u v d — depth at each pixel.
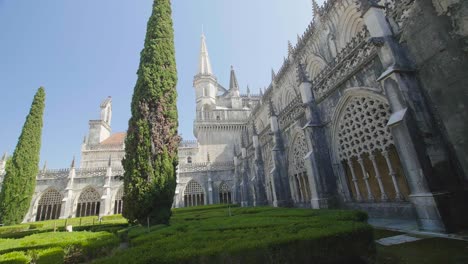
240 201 41.69
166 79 18.03
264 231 6.84
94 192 42.53
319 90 16.19
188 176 47.66
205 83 63.47
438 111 8.86
